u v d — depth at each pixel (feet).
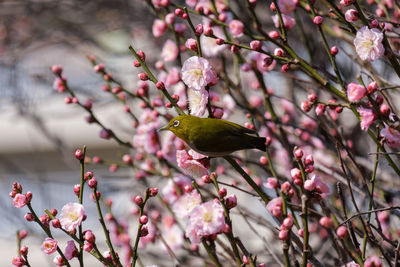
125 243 27.84
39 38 47.19
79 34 45.01
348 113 31.78
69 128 45.78
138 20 43.29
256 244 30.68
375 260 17.10
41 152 46.62
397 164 25.18
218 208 16.76
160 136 27.58
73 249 18.07
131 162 28.71
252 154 30.60
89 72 41.04
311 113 29.58
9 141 47.29
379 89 18.25
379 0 24.97
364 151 27.84
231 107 28.07
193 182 18.29
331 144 24.88
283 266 19.31
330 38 30.14
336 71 19.66
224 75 26.16
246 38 30.17
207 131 18.66
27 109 41.60
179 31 25.94
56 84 27.66
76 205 18.13
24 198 17.98
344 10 23.61
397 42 24.06
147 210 28.66
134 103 39.68
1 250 44.45
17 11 47.65
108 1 43.98
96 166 46.42
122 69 41.22
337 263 20.53
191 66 18.80
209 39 26.35
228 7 23.04
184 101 25.57
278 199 18.16
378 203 21.31
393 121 18.83
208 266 25.57
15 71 43.62
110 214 27.89
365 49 18.47
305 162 18.72
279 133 25.02
